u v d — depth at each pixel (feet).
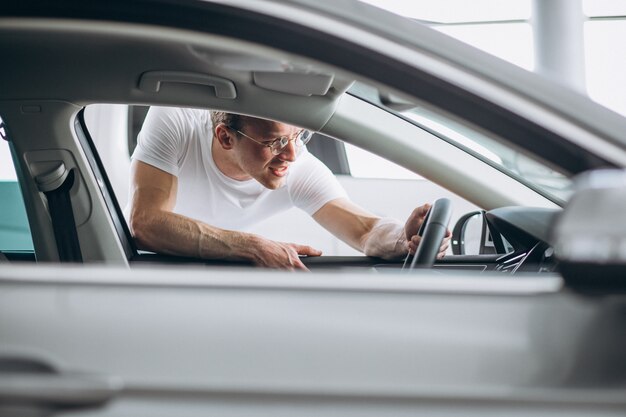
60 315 4.23
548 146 4.44
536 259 7.07
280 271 4.40
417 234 8.34
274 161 9.77
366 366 4.10
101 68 7.15
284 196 10.83
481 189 7.80
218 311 4.22
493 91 4.50
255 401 3.99
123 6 4.61
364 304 4.25
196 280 4.33
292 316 4.21
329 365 4.10
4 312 4.24
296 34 4.58
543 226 6.60
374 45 4.55
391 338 4.17
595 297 4.26
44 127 7.91
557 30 21.06
